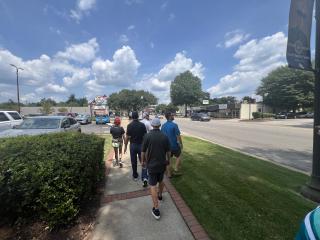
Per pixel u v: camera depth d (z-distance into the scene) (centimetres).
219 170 695
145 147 441
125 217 421
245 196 497
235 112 5994
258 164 778
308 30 505
